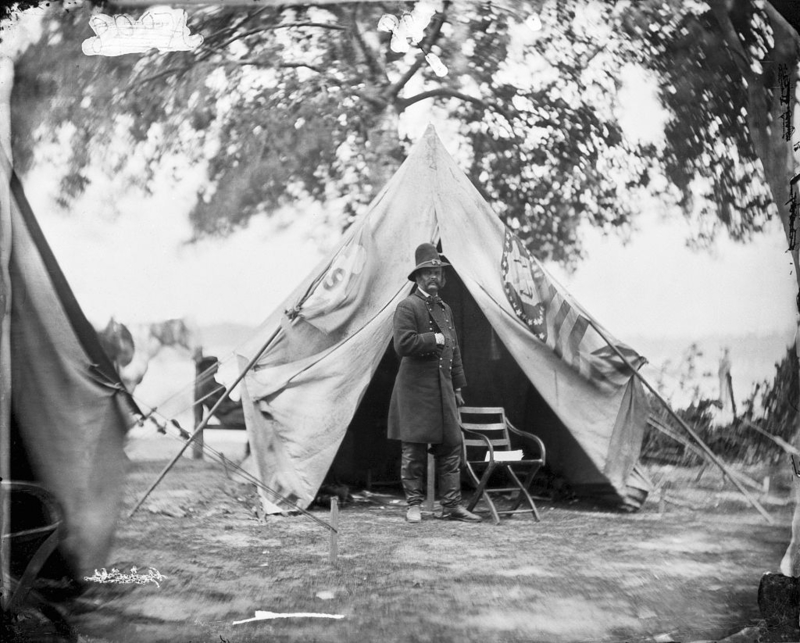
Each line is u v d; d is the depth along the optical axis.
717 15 5.67
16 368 4.61
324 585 4.38
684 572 4.62
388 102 7.03
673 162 6.17
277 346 6.06
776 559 4.83
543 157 6.79
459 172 6.42
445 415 5.87
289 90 6.85
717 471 5.64
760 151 5.52
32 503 4.56
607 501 6.11
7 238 4.61
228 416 5.99
